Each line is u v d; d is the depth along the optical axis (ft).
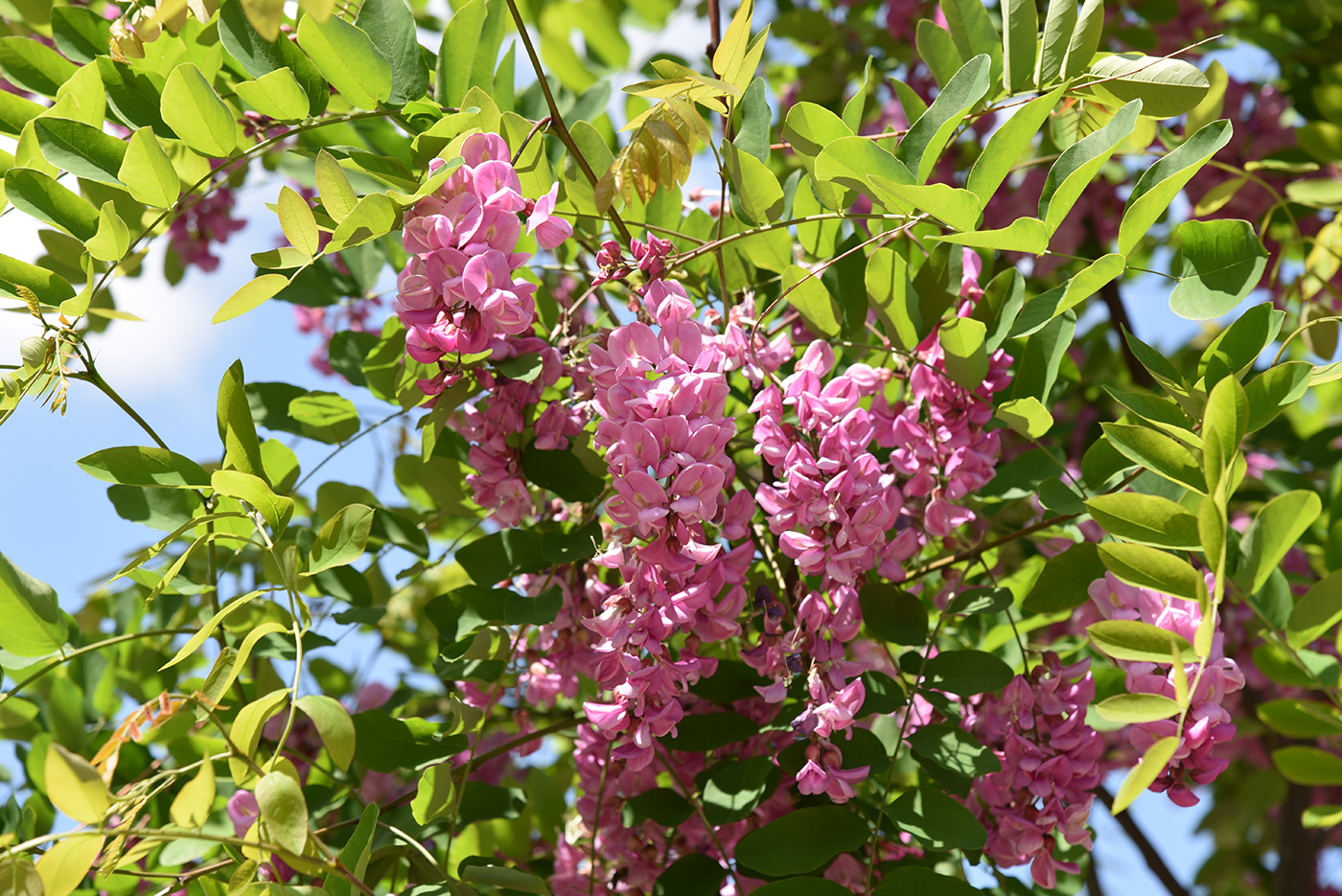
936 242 3.12
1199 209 3.59
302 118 2.97
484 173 2.80
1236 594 2.83
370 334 3.42
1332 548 3.01
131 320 2.95
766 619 2.98
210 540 2.93
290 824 2.60
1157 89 2.91
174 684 3.60
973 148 4.57
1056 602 2.97
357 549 2.89
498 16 3.09
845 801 2.89
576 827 3.27
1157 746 2.54
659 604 2.78
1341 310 3.64
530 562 3.11
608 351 2.81
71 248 3.41
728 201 3.24
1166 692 2.73
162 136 3.07
